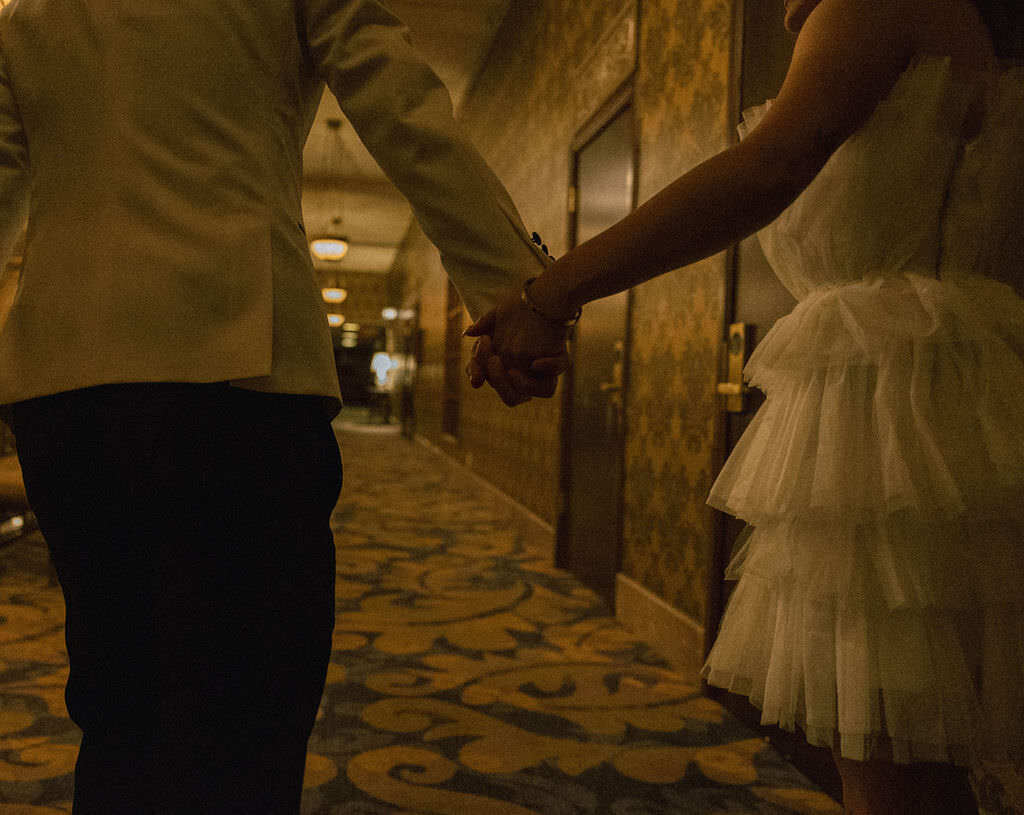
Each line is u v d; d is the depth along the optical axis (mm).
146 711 896
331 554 986
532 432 5129
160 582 878
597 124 3963
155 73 891
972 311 951
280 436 918
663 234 930
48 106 919
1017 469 876
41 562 4031
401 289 16406
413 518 5918
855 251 995
